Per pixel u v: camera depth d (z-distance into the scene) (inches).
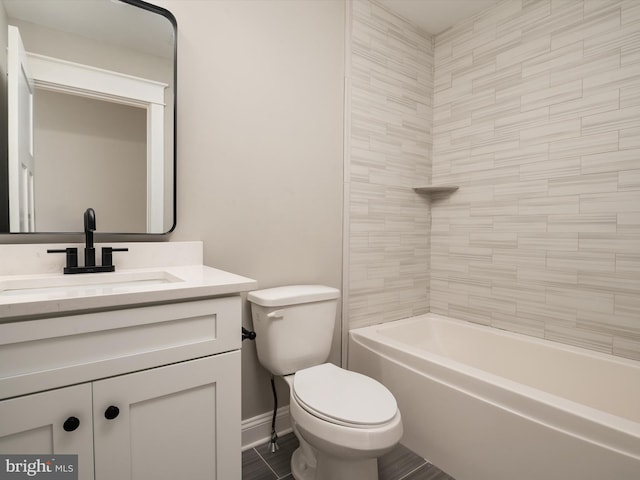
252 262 61.7
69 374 28.9
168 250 51.6
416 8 79.5
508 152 74.6
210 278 40.7
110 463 31.0
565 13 65.3
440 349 82.7
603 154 61.0
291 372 57.0
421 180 88.7
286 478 53.9
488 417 49.3
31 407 27.5
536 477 44.2
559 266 67.1
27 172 42.9
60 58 44.7
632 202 57.9
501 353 72.6
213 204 57.2
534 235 70.6
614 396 56.8
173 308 33.9
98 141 47.2
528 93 71.1
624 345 59.1
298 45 66.2
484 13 78.7
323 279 71.6
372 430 40.0
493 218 77.5
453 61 85.4
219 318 36.9
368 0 76.5
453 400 53.8
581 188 63.8
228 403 37.7
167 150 51.8
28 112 42.8
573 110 64.6
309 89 68.0
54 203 44.6
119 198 48.8
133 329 32.1
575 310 65.0
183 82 53.6
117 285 43.2
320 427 41.9
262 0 61.5
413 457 59.2
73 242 46.1
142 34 49.8
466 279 83.0
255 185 61.6
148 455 33.1
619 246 59.5
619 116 59.0
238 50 59.0
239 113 59.4
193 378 35.2
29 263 42.3
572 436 40.9
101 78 47.3
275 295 55.8
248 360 61.3
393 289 83.5
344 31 73.2
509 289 74.8
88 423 29.9
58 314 28.7
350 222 75.1
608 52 60.1
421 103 87.8
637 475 36.1
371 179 78.4
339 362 74.5
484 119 79.0
